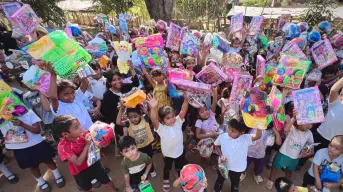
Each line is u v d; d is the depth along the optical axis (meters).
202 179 2.32
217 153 3.14
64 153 2.38
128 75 3.88
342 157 2.66
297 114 2.64
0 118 2.51
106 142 2.50
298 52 3.90
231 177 2.87
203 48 4.61
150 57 3.66
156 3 11.21
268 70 3.71
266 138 2.96
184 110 3.04
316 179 2.77
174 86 3.11
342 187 3.13
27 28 3.30
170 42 4.59
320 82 4.21
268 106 2.41
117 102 3.61
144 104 3.25
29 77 2.72
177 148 2.99
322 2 9.13
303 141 2.86
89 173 2.73
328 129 3.14
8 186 3.45
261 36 5.69
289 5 19.33
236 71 4.00
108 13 13.62
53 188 3.37
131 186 3.10
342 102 3.11
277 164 3.08
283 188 2.70
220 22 13.52
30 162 3.00
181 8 14.13
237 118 2.66
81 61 2.53
